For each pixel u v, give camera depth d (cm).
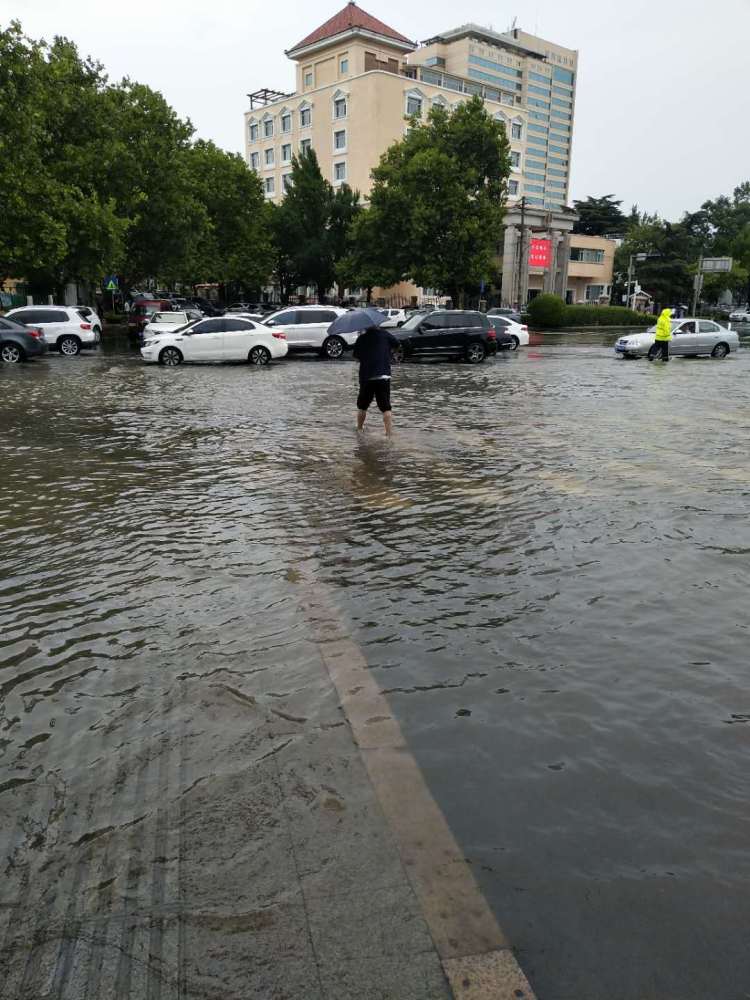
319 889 220
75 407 1302
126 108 3447
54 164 2964
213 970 192
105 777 277
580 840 243
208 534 579
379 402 1019
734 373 2123
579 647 384
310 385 1678
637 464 843
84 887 222
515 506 659
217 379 1798
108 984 188
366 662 367
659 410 1316
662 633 400
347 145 6562
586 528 593
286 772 279
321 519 620
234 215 4747
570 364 2408
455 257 3888
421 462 852
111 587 467
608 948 200
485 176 4000
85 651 380
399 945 200
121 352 2653
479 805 260
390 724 312
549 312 4675
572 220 6500
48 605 439
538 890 221
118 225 2953
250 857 234
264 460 861
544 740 301
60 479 763
